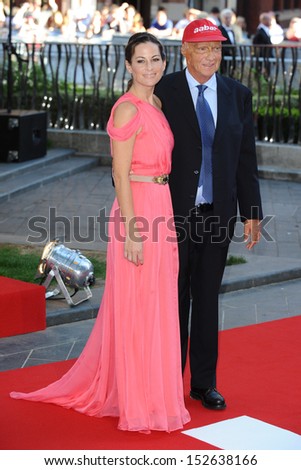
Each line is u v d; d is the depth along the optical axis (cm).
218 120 488
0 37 1922
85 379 500
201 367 507
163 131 473
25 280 715
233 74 1327
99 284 727
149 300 470
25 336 630
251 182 511
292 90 1389
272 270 786
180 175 490
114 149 465
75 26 1992
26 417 484
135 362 471
